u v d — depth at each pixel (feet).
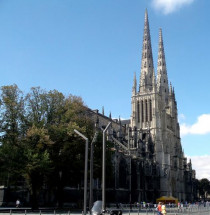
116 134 468.75
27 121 216.54
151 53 615.16
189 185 641.40
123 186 384.27
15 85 221.25
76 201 298.35
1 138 205.67
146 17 637.71
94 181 325.01
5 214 157.28
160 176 512.63
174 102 649.20
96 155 228.84
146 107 560.61
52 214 161.99
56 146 214.48
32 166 187.42
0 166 201.57
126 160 400.67
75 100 245.45
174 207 337.11
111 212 132.46
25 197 272.72
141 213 210.38
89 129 235.61
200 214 197.16
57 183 226.99
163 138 554.87
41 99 228.84
